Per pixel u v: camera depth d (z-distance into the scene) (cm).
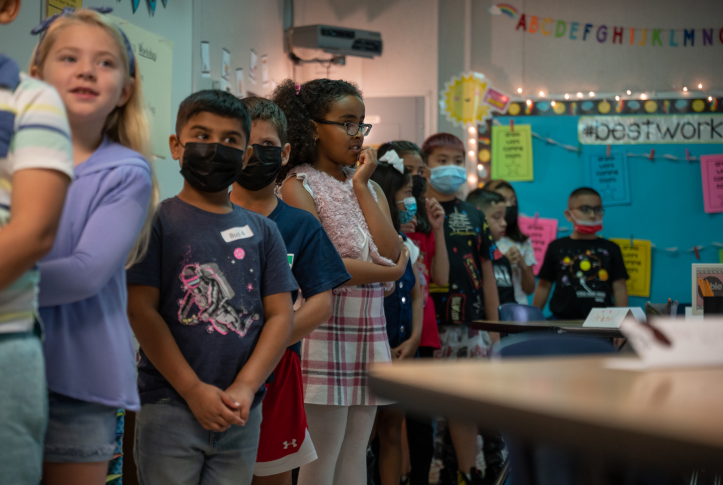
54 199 96
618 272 430
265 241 153
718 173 514
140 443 138
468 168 536
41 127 97
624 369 90
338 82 212
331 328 190
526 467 117
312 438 186
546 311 519
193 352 137
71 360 113
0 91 98
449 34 544
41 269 107
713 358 93
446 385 71
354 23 548
